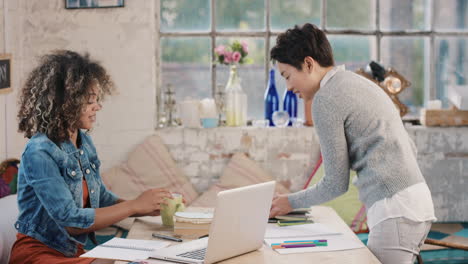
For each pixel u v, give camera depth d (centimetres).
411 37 413
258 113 411
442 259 322
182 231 221
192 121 378
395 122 218
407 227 209
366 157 216
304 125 390
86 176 245
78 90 229
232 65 386
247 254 200
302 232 225
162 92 402
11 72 328
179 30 401
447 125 387
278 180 380
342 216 361
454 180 387
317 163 377
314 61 225
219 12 401
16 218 264
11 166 310
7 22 346
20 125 238
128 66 373
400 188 211
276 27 405
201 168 379
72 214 221
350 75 222
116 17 370
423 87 417
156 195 236
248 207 192
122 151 377
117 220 229
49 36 368
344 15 408
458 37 415
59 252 234
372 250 216
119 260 190
